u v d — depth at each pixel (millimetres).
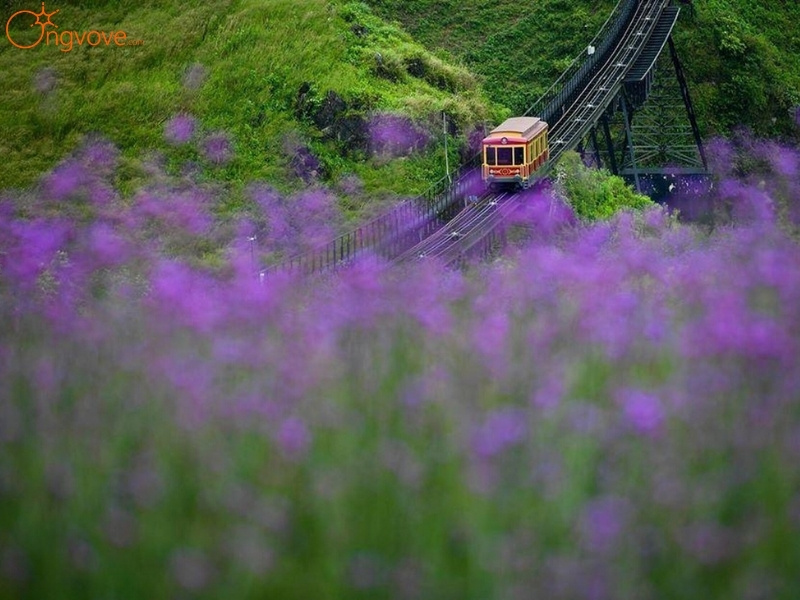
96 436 33438
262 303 64875
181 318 55719
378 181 181875
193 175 182625
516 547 26859
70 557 27859
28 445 32750
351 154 189000
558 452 30609
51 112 197500
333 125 191375
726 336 39781
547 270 74625
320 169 185000
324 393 36344
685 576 26625
